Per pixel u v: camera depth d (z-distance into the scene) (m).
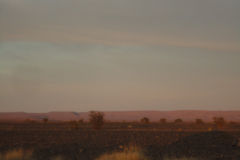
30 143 34.00
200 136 37.38
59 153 24.56
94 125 60.09
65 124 90.00
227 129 62.84
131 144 31.70
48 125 81.81
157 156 21.23
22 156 18.75
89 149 27.78
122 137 42.19
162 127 71.94
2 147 29.56
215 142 31.73
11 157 17.95
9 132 51.38
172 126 78.06
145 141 36.16
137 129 62.88
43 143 33.97
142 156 18.52
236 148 26.34
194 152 24.27
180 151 25.14
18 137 42.12
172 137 41.69
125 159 17.55
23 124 87.12
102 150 26.78
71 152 25.34
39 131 54.94
